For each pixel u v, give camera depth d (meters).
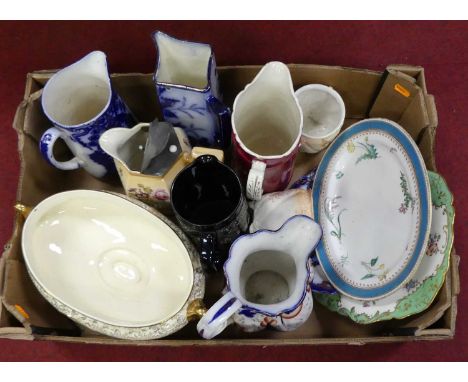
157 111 0.81
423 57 0.94
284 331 0.69
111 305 0.64
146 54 0.90
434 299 0.62
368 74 0.72
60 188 0.78
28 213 0.65
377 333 0.70
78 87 0.68
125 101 0.78
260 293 0.64
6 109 0.95
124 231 0.67
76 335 0.70
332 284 0.67
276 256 0.60
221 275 0.71
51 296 0.60
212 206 0.66
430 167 0.68
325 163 0.72
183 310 0.59
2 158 0.93
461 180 0.91
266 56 0.92
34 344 0.85
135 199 0.65
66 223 0.66
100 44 0.91
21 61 0.93
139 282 0.65
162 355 0.85
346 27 0.92
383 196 0.66
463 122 0.93
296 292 0.53
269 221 0.69
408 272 0.59
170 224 0.64
